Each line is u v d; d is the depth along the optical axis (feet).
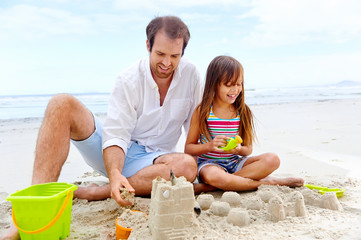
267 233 6.17
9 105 52.47
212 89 9.93
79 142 8.96
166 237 5.69
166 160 8.77
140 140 9.86
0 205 8.23
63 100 8.03
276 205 6.91
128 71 9.43
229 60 9.80
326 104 43.06
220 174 9.18
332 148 15.80
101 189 8.62
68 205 6.35
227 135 10.20
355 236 5.97
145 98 9.48
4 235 6.08
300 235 6.07
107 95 82.23
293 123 25.94
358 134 19.58
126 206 7.09
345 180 10.43
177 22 8.50
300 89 103.55
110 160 8.22
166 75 9.06
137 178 8.64
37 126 26.99
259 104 47.96
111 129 8.73
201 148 9.60
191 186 5.93
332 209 7.60
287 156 14.39
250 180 9.30
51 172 7.54
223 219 7.00
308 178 10.77
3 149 17.26
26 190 6.35
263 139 19.03
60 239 6.25
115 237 6.32
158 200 5.70
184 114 10.07
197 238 5.77
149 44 8.96
